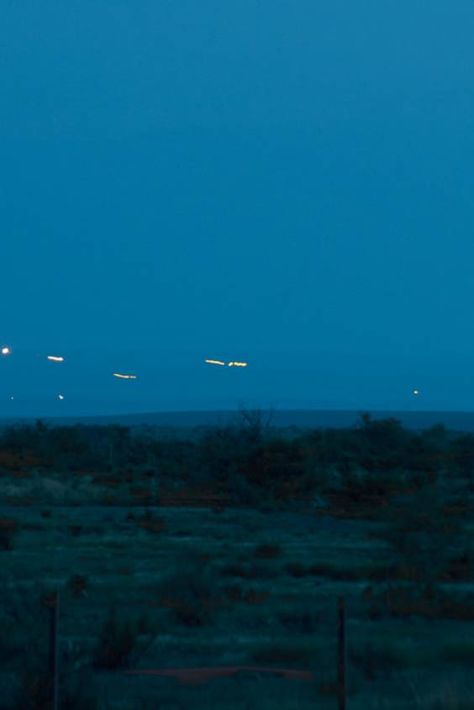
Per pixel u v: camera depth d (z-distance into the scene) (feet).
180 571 172.76
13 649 112.47
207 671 117.50
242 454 431.43
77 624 141.28
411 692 103.81
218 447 463.42
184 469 466.29
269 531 282.15
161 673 116.06
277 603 166.30
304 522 306.14
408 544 178.81
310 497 375.04
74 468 510.99
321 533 279.08
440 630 146.51
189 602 153.79
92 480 437.58
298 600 170.30
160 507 351.25
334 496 380.17
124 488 391.45
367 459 471.21
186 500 369.50
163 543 246.47
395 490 371.76
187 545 242.58
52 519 299.79
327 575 199.11
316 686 108.47
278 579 195.00
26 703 89.40
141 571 199.93
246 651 128.77
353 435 517.96
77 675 98.02
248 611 156.97
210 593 163.73
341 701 90.99
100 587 176.14
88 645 123.24
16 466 480.64
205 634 140.26
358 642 130.93
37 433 577.84
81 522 292.81
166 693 106.11
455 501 298.76
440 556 178.91
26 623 120.67
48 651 96.43
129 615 146.30
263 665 122.01
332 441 499.10
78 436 579.89
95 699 93.04
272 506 342.85
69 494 371.35
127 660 120.37
